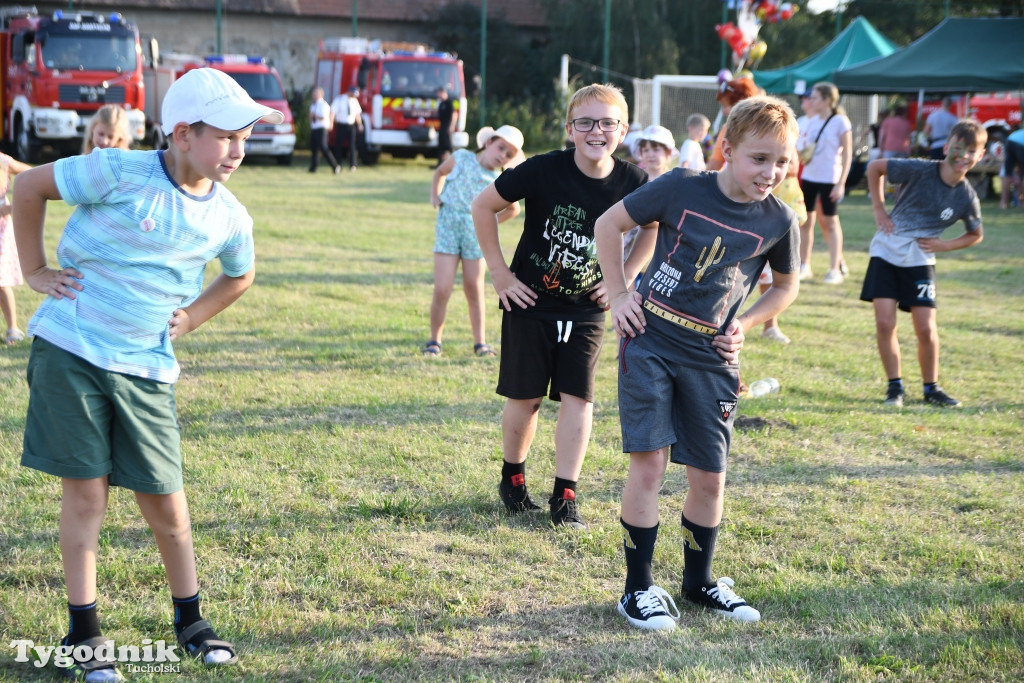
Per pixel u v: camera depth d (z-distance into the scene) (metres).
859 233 15.37
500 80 35.50
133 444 3.00
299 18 34.22
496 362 7.06
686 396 3.46
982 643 3.26
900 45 37.00
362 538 4.08
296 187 20.31
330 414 5.75
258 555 3.90
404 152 27.06
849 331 8.52
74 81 21.70
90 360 2.89
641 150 7.22
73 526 3.01
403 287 9.88
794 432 5.69
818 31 36.78
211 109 2.83
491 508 4.46
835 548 4.10
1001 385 6.90
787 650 3.24
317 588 3.62
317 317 8.37
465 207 7.01
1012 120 24.38
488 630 3.37
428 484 4.70
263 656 3.14
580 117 4.04
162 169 2.95
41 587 3.57
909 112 23.97
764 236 3.38
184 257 3.01
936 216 6.29
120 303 2.94
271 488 4.58
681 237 3.39
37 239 2.98
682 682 3.01
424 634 3.33
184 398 5.94
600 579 3.81
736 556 4.00
